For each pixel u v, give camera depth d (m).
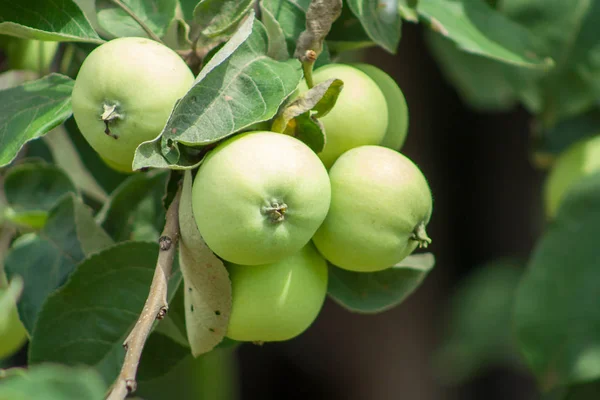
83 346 0.94
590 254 1.05
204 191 0.87
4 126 0.91
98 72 0.88
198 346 0.91
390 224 0.90
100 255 0.94
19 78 1.07
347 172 0.90
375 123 0.92
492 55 1.01
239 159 0.87
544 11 1.11
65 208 0.98
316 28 0.91
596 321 1.04
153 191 0.99
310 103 0.89
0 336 1.03
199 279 0.89
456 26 1.01
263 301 0.90
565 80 1.11
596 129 1.16
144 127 0.88
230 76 0.89
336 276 0.94
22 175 1.02
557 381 1.04
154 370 0.97
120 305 0.94
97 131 0.88
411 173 0.90
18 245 0.98
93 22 1.04
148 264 0.94
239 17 0.91
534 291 1.05
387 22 0.95
